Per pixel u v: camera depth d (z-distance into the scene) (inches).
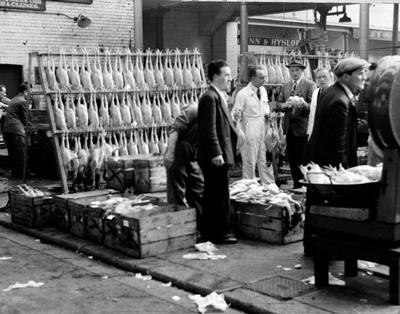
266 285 184.5
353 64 201.8
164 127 386.3
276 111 375.6
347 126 204.7
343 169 187.9
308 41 530.3
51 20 555.2
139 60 382.6
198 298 178.9
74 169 342.6
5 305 177.9
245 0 337.4
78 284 197.5
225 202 238.4
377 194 165.8
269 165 408.8
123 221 225.0
